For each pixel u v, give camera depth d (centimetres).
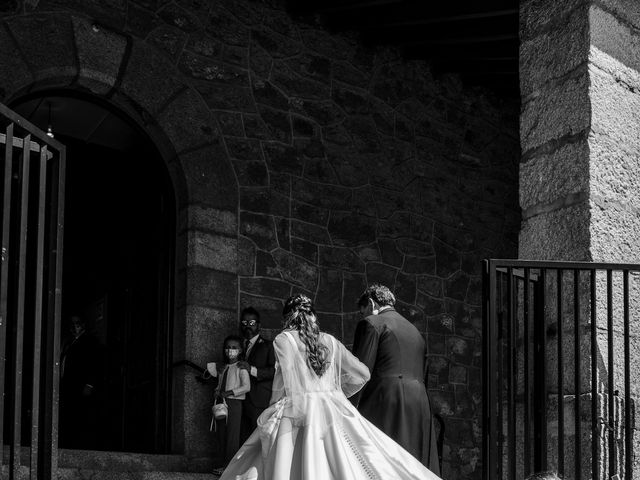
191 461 820
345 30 1018
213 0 933
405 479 491
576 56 560
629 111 568
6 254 388
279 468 479
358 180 1003
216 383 847
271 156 946
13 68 800
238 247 909
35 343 405
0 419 378
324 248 965
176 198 911
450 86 1101
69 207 1059
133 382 912
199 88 912
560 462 476
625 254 546
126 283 957
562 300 512
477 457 1042
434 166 1068
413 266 1028
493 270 483
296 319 521
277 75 965
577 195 544
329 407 498
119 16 868
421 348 566
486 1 891
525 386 483
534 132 577
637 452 520
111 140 958
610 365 494
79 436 888
